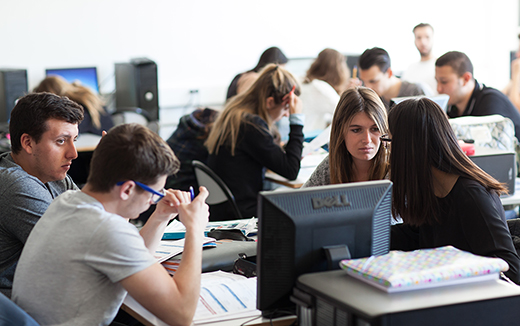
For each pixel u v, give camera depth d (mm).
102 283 1240
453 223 1496
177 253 1675
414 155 1485
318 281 1127
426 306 1003
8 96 4758
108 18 5719
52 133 1623
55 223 1271
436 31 6871
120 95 5617
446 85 3656
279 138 3508
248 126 2932
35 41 5508
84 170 4117
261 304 1221
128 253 1205
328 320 1069
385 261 1149
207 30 6121
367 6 6629
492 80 6965
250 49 6332
